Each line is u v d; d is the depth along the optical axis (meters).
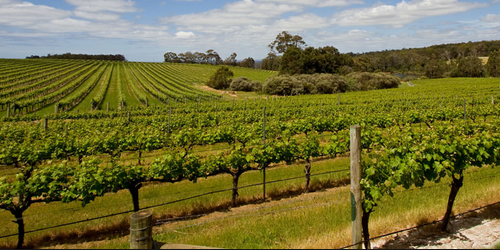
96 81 59.38
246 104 32.56
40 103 34.41
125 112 28.12
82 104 37.53
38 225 7.21
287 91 50.19
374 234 5.78
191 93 49.19
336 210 6.88
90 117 27.02
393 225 6.08
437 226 6.01
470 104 28.88
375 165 5.71
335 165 11.38
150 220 4.03
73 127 18.19
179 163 8.15
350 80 56.16
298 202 7.84
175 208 7.97
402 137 6.95
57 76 57.78
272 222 6.43
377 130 11.23
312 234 5.80
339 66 65.81
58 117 25.97
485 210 6.64
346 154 13.41
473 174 9.06
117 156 12.34
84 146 11.87
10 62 82.94
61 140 11.59
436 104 27.84
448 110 19.97
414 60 111.12
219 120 21.22
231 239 5.72
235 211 7.73
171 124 18.83
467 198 7.17
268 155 9.05
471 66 82.94
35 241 6.53
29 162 10.67
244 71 104.75
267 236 5.80
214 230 6.35
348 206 7.12
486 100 29.86
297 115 22.67
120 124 19.09
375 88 58.38
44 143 11.41
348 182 9.75
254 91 57.41
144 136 12.68
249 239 5.69
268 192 8.96
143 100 41.41
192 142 12.99
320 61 61.56
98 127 17.42
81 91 43.38
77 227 7.04
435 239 5.55
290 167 11.34
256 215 7.01
